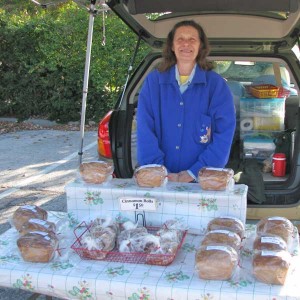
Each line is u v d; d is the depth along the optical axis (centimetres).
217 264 163
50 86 874
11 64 881
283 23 329
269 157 348
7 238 207
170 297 161
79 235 203
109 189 208
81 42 840
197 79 244
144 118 248
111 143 329
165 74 250
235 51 352
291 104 393
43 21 853
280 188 305
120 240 190
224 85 249
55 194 512
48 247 182
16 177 577
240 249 183
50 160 656
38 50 862
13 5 1338
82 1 381
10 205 479
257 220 305
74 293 171
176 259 183
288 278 165
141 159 246
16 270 177
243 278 166
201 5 261
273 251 168
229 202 197
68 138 793
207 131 246
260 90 365
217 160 241
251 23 336
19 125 895
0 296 309
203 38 249
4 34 858
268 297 155
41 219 208
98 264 180
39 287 175
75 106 881
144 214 209
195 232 205
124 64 836
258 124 367
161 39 355
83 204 215
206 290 159
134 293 164
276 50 348
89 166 215
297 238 194
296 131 313
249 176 310
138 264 179
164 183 207
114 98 859
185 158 251
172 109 248
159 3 266
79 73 855
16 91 896
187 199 201
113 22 823
